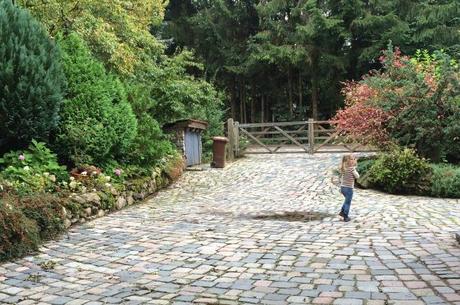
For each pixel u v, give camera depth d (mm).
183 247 5086
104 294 3693
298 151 14820
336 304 3293
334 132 14414
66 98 7824
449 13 18531
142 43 13219
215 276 4074
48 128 7211
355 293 3500
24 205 5410
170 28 22609
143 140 9172
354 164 6512
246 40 22078
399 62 10938
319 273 4039
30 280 4094
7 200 5234
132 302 3490
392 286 3621
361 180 9547
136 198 8320
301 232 5699
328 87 21281
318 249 4844
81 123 7656
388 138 10367
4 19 6855
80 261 4656
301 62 19906
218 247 5051
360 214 6828
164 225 6277
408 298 3344
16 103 6680
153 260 4633
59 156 7797
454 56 16953
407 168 8836
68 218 6188
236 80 23688
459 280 3695
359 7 18766
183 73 16172
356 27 18969
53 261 4664
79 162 7586
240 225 6207
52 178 6676
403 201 7969
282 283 3818
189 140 13039
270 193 9117
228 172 11734
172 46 23688
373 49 18656
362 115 10469
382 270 4047
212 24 21656
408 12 19406
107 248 5129
